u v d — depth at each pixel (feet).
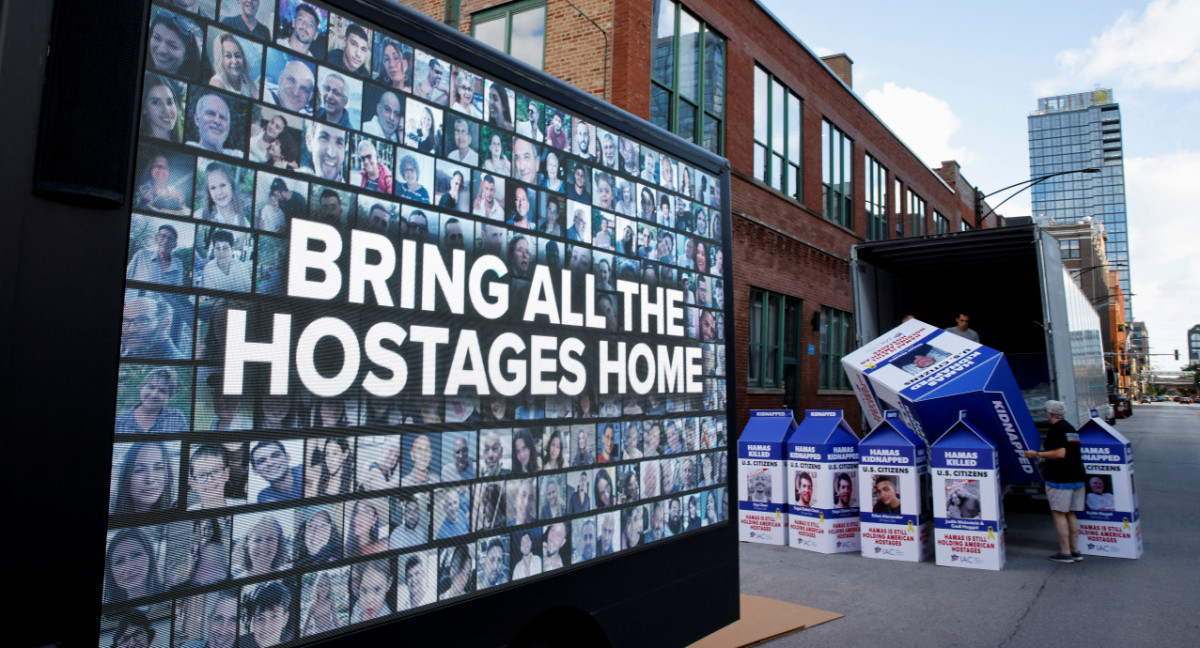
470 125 9.65
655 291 13.15
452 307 9.15
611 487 11.68
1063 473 28.43
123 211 6.29
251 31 7.36
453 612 8.84
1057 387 34.73
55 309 5.84
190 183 6.75
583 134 11.69
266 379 7.16
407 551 8.36
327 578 7.53
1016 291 45.65
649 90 40.14
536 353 10.39
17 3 5.80
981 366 28.63
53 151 5.86
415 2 45.37
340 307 7.87
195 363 6.66
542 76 10.91
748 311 49.65
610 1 39.09
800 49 59.52
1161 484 51.49
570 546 10.75
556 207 10.99
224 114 7.07
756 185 51.21
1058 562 28.37
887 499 29.27
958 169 107.04
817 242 60.54
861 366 32.07
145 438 6.29
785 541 32.14
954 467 27.89
